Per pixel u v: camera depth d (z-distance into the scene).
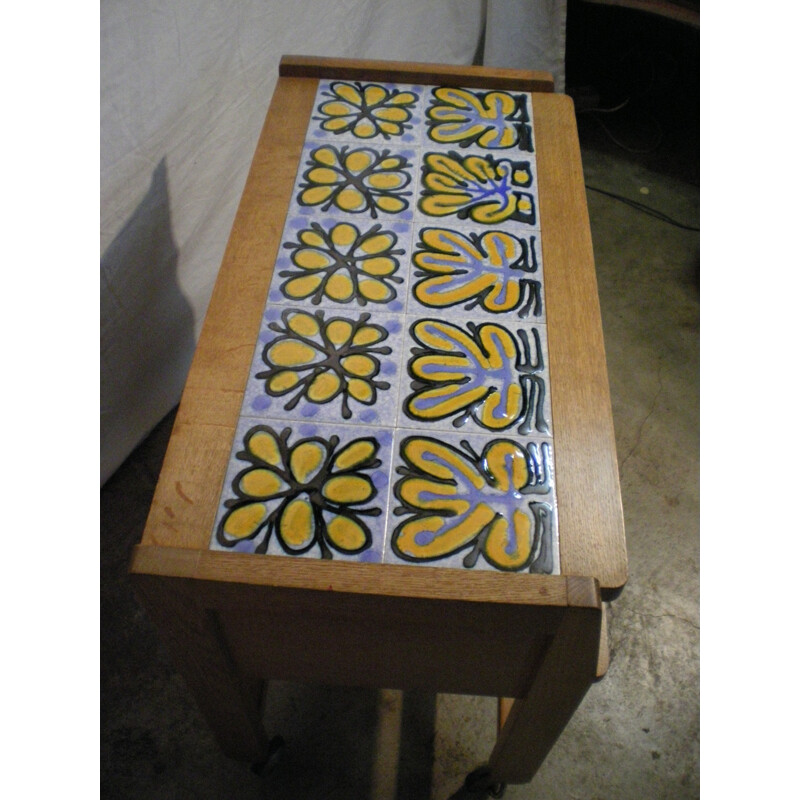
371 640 0.67
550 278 0.79
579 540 0.61
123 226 1.03
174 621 0.63
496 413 0.68
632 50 1.99
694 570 1.21
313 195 0.85
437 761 1.01
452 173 0.88
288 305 0.75
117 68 0.91
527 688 0.73
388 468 0.64
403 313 0.75
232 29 1.05
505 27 1.60
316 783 0.99
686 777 1.01
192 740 1.03
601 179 1.86
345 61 0.99
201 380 0.69
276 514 0.62
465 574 0.57
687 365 1.50
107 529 1.22
